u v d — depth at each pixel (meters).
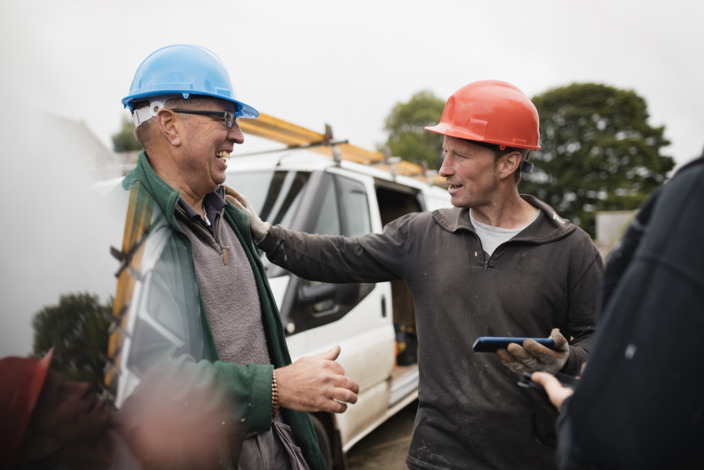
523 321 1.51
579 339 1.51
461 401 1.53
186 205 1.39
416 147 44.72
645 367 0.63
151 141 1.42
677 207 0.68
